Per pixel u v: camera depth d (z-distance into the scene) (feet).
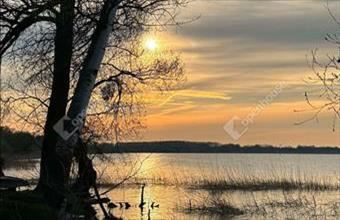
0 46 47.73
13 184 53.11
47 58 54.49
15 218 35.19
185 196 115.03
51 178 46.52
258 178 140.05
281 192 125.39
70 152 44.14
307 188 135.03
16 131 53.42
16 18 46.29
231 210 93.81
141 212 86.99
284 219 85.20
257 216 89.40
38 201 43.16
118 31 54.65
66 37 50.21
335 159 650.84
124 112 57.98
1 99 54.03
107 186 86.12
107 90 58.18
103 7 47.32
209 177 146.41
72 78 55.11
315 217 86.48
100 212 49.26
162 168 256.52
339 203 102.27
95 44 48.44
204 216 88.99
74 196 33.14
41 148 49.39
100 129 53.42
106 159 45.68
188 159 515.91
